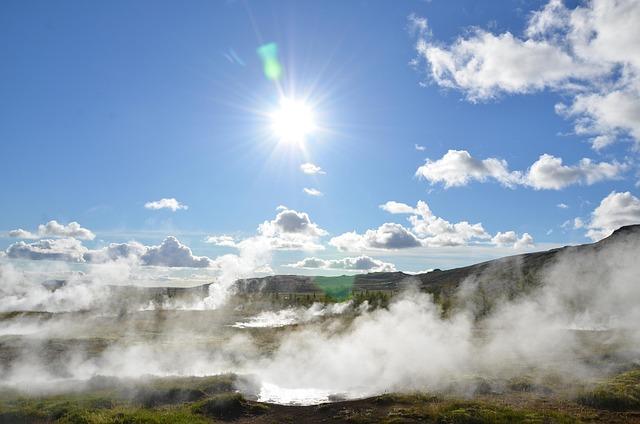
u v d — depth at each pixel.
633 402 32.88
